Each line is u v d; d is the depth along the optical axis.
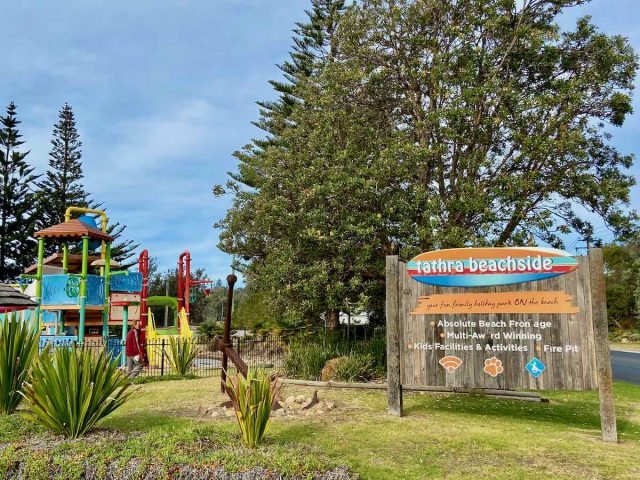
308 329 17.66
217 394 9.66
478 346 7.74
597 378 7.01
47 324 18.83
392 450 6.05
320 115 13.91
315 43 27.02
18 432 5.98
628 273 40.75
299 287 12.07
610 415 6.74
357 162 12.62
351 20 14.30
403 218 11.79
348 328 14.97
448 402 9.55
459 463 5.62
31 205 35.66
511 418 8.22
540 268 7.56
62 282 16.52
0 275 34.59
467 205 11.64
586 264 7.37
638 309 38.03
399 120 14.72
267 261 15.38
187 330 21.12
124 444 5.50
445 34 13.38
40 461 5.05
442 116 12.23
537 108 12.19
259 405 5.54
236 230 19.42
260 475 4.67
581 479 5.13
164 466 4.83
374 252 12.69
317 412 8.09
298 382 10.98
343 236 11.73
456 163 13.23
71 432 5.90
